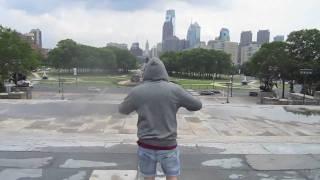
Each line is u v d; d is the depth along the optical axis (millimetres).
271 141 8242
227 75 169500
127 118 13367
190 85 95625
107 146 7395
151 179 3525
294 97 36156
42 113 14367
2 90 44875
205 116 14250
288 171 5844
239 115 14797
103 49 162000
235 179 5449
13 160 6285
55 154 6699
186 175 5586
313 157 6680
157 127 3398
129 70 178750
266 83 70250
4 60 61344
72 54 148250
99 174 5562
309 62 62031
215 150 7164
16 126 11586
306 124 12984
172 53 169375
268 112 15773
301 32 65875
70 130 11031
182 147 7414
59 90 64500
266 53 70812
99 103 17672
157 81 3521
